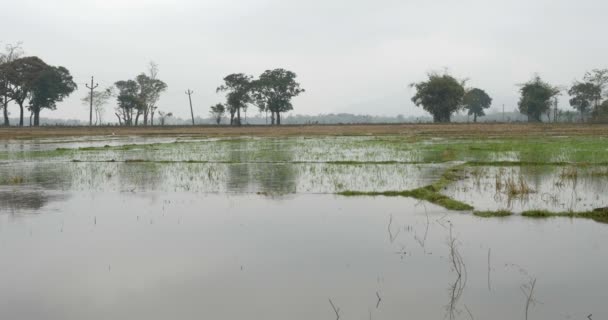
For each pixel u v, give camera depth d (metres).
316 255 6.87
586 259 6.58
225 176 15.30
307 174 15.62
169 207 10.42
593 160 18.05
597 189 12.04
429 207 10.15
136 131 60.09
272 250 7.12
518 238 7.62
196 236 7.94
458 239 7.60
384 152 23.44
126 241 7.68
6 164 19.62
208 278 6.00
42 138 45.28
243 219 9.16
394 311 5.05
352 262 6.56
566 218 8.97
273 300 5.34
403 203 10.62
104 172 16.67
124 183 14.04
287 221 8.95
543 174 14.83
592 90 77.62
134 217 9.43
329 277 6.00
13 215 9.70
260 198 11.42
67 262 6.66
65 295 5.52
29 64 72.38
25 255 6.98
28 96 77.31
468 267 6.32
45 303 5.30
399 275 6.05
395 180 14.05
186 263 6.56
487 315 4.95
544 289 5.58
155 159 21.09
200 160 20.47
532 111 75.25
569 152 21.44
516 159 19.14
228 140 37.25
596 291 5.51
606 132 42.41
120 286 5.78
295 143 32.19
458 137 37.06
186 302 5.30
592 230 8.07
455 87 71.88
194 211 9.95
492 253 6.88
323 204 10.56
